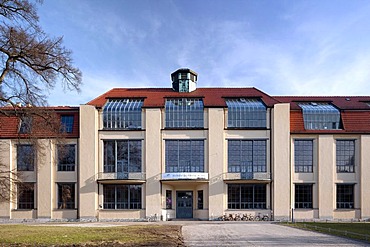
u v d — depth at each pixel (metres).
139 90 44.66
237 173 38.44
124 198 38.50
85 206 37.84
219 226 28.97
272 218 37.84
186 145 39.03
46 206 38.31
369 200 38.47
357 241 19.09
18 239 19.14
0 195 24.05
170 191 39.47
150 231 23.72
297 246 17.19
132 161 38.78
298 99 44.06
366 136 39.06
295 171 39.09
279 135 38.66
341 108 40.53
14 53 21.25
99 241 18.42
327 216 38.34
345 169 39.25
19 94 22.28
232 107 39.62
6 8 20.78
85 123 38.78
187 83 43.81
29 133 24.39
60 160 39.06
